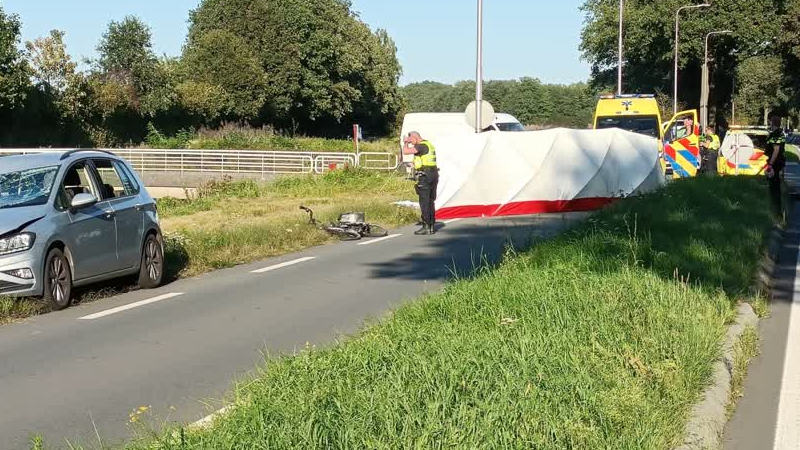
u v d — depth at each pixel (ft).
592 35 224.53
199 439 16.31
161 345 28.45
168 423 19.88
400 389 18.31
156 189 141.69
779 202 64.23
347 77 305.53
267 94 266.98
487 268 35.29
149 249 41.32
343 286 39.78
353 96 294.87
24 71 172.14
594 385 19.11
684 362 21.98
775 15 205.77
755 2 205.26
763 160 110.83
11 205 35.83
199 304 36.17
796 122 342.23
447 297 29.01
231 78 254.27
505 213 70.69
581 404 17.79
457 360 20.51
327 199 91.56
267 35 269.44
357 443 15.48
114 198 39.78
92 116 192.13
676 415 18.93
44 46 181.88
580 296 27.99
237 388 20.44
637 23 212.02
